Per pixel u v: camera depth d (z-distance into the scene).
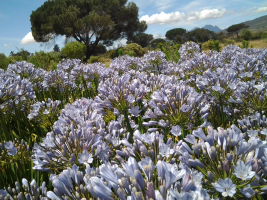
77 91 6.98
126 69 8.07
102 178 1.63
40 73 6.97
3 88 3.82
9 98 3.91
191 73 5.39
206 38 86.31
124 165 1.49
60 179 1.66
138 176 1.35
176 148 2.04
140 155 2.03
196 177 1.72
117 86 3.20
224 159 1.71
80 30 41.97
